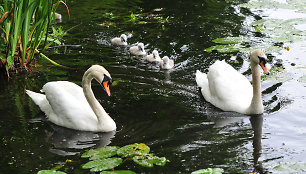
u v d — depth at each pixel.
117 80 13.30
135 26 17.70
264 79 12.88
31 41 14.09
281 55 14.45
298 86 12.34
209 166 8.73
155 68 14.28
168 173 8.46
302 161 8.83
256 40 15.65
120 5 20.44
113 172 8.42
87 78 10.33
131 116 11.09
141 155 9.06
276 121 10.70
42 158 9.20
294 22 17.14
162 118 10.98
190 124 10.66
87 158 9.15
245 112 11.23
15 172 8.66
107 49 15.79
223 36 16.16
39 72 13.91
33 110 11.55
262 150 9.33
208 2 20.25
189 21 17.83
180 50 15.36
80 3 20.89
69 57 15.04
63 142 9.92
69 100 10.80
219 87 11.77
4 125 10.74
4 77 13.66
